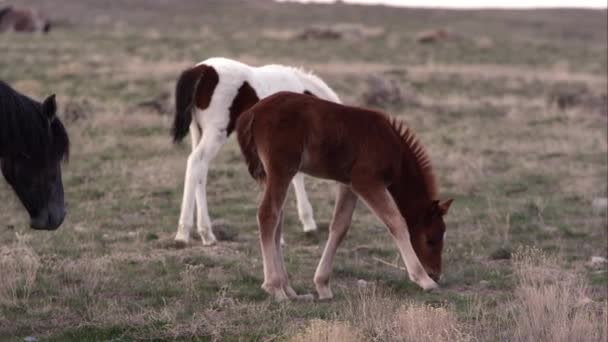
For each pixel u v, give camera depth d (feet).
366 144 27.17
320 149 27.12
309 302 27.84
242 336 23.50
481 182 50.08
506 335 23.45
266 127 27.04
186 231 36.29
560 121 72.79
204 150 36.50
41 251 33.94
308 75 38.78
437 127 69.15
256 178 28.35
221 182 49.03
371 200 27.20
